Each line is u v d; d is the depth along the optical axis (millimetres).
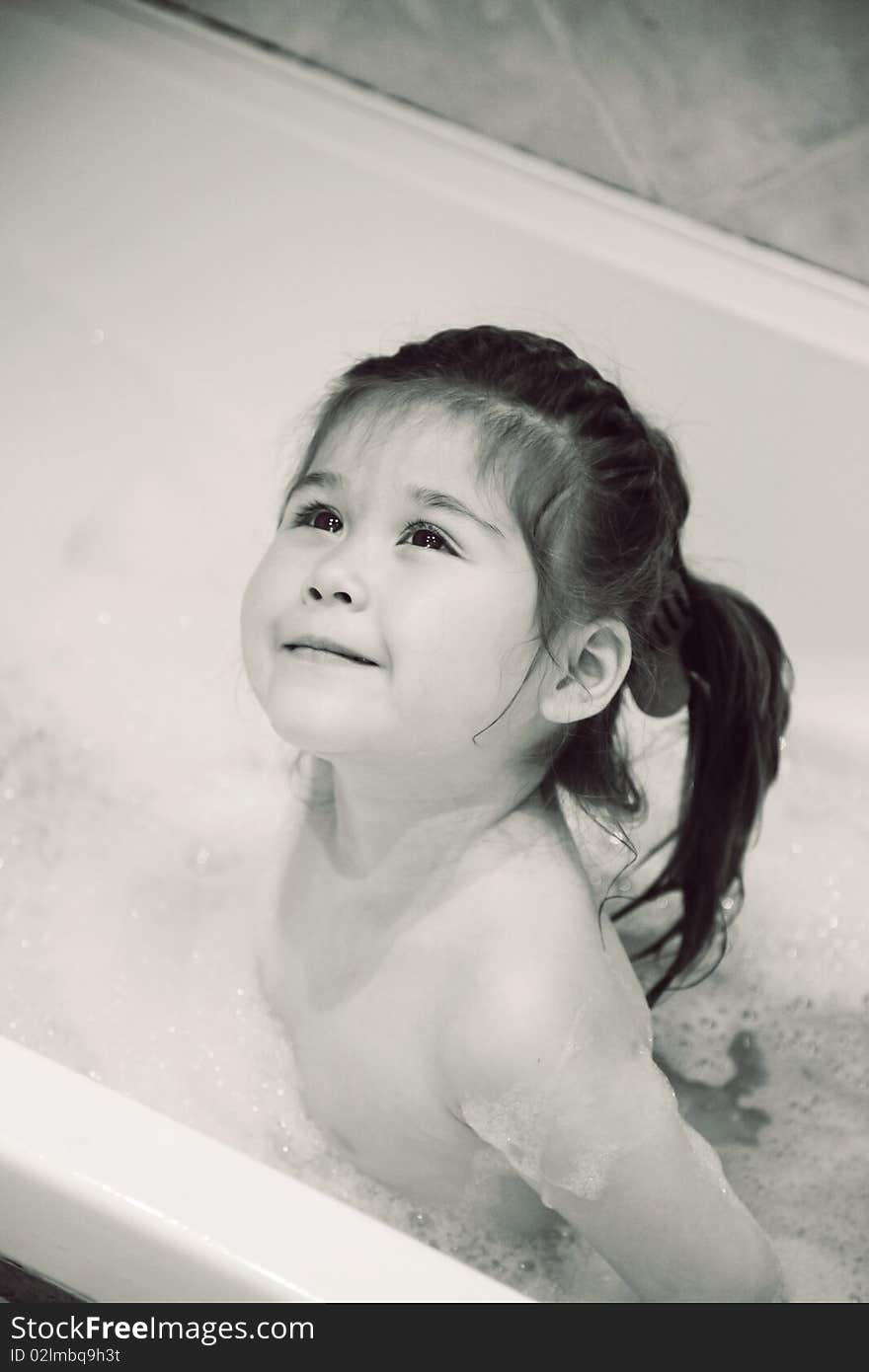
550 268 1104
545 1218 877
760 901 1107
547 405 854
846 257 1210
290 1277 622
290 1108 918
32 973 990
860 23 1200
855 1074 1036
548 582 829
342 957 892
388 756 813
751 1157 981
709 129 1208
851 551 1133
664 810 1094
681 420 1108
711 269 1100
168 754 1126
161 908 1028
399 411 845
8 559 1183
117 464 1202
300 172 1122
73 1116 655
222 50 1145
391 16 1199
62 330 1186
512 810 862
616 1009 827
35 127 1153
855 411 1096
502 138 1213
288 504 873
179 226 1151
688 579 972
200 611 1186
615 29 1198
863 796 1163
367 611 794
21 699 1134
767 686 1002
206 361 1178
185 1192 638
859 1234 952
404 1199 892
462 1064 802
